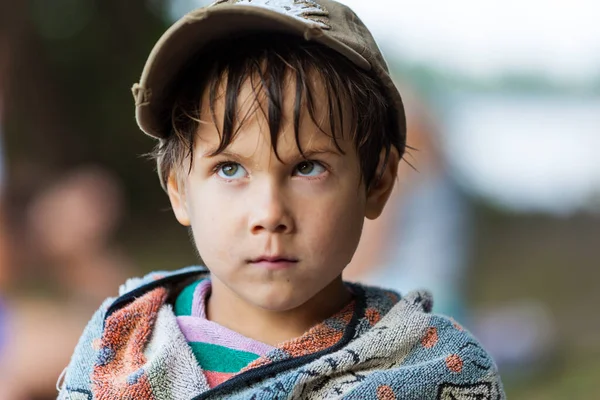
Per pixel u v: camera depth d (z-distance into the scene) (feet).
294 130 3.58
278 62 3.67
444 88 28.04
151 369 3.78
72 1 22.48
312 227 3.63
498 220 31.09
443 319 4.04
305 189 3.65
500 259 26.63
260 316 4.00
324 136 3.65
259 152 3.59
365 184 3.99
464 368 3.86
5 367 7.42
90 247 8.02
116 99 22.95
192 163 3.84
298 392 3.66
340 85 3.74
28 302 7.68
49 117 17.54
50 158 16.69
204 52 3.87
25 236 7.77
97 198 8.11
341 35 3.93
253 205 3.60
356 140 3.82
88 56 22.57
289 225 3.59
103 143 22.50
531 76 34.58
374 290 4.33
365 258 8.83
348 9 4.18
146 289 4.38
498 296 21.57
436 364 3.83
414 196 9.00
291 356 3.78
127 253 21.11
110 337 4.10
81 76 22.39
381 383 3.69
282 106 3.58
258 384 3.71
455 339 3.95
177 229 23.84
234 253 3.65
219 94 3.67
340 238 3.72
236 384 3.69
